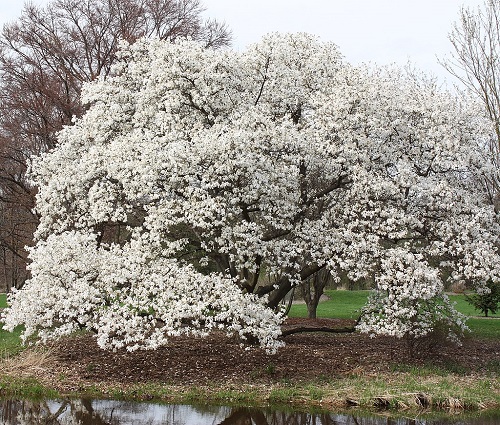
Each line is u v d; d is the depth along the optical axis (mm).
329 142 17469
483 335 23406
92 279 15805
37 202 19328
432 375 16188
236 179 15945
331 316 31156
